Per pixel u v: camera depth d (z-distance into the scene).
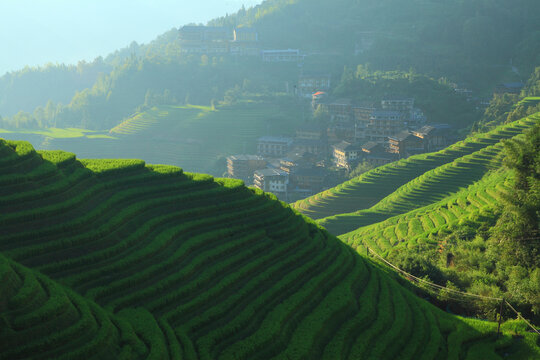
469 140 160.75
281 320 42.81
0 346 28.50
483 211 89.19
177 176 60.50
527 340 47.50
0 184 44.12
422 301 55.22
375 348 42.62
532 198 66.50
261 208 60.31
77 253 41.94
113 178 55.50
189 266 45.84
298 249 57.12
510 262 65.44
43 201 45.06
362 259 62.22
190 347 36.44
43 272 38.69
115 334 33.62
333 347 41.66
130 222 49.16
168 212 53.91
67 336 30.64
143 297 40.44
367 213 135.25
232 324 40.97
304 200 166.75
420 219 109.12
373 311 48.72
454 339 46.69
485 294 56.62
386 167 166.88
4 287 30.91
